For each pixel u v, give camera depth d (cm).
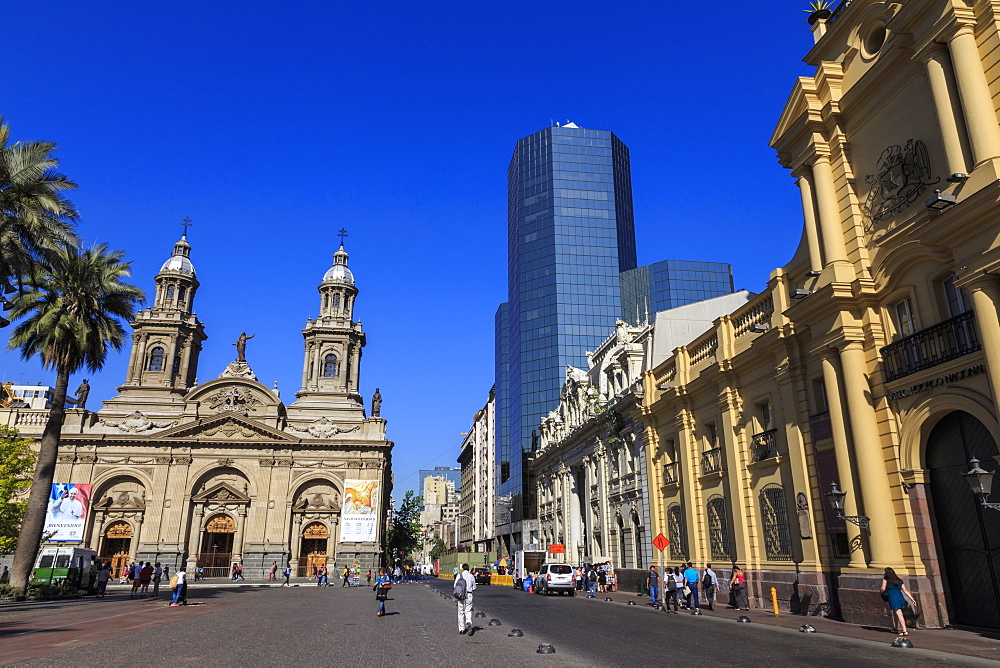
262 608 2741
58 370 3397
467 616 1723
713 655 1284
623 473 4009
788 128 2230
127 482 6688
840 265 1961
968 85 1539
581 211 10662
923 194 1739
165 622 2027
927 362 1666
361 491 6738
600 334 9969
